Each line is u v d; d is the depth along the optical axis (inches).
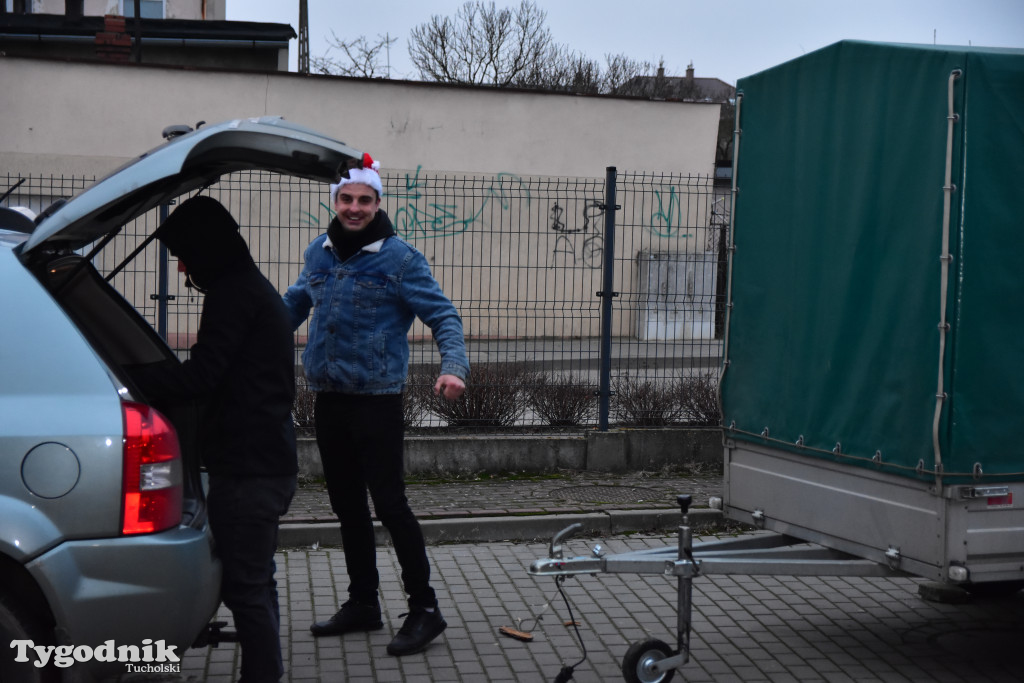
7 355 123.9
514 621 196.5
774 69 192.2
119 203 130.0
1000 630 197.8
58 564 118.7
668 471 324.2
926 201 158.7
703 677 171.8
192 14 998.4
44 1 969.5
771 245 192.9
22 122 637.9
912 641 190.7
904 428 162.2
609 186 327.6
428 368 335.9
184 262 138.4
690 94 1408.7
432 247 424.8
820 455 179.2
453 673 169.9
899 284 163.8
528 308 350.3
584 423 335.9
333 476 182.4
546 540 257.9
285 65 861.8
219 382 135.3
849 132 173.8
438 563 235.3
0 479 119.3
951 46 161.2
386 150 687.7
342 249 176.7
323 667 171.0
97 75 644.1
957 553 157.5
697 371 346.9
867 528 170.9
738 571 161.5
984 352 157.0
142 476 122.7
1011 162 157.2
